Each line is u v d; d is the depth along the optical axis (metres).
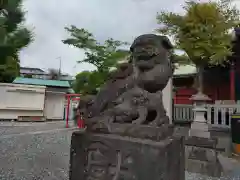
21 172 3.77
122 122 2.07
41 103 11.90
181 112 8.19
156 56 2.15
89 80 8.11
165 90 6.57
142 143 1.79
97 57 8.46
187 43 6.24
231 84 9.05
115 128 2.03
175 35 6.79
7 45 3.51
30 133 7.81
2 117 11.03
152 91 2.28
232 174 4.01
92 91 7.90
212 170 3.98
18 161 4.43
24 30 3.86
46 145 6.06
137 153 1.81
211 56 6.07
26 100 11.53
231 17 6.73
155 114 2.17
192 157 4.42
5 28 3.60
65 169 4.02
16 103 11.29
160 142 1.79
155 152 1.73
